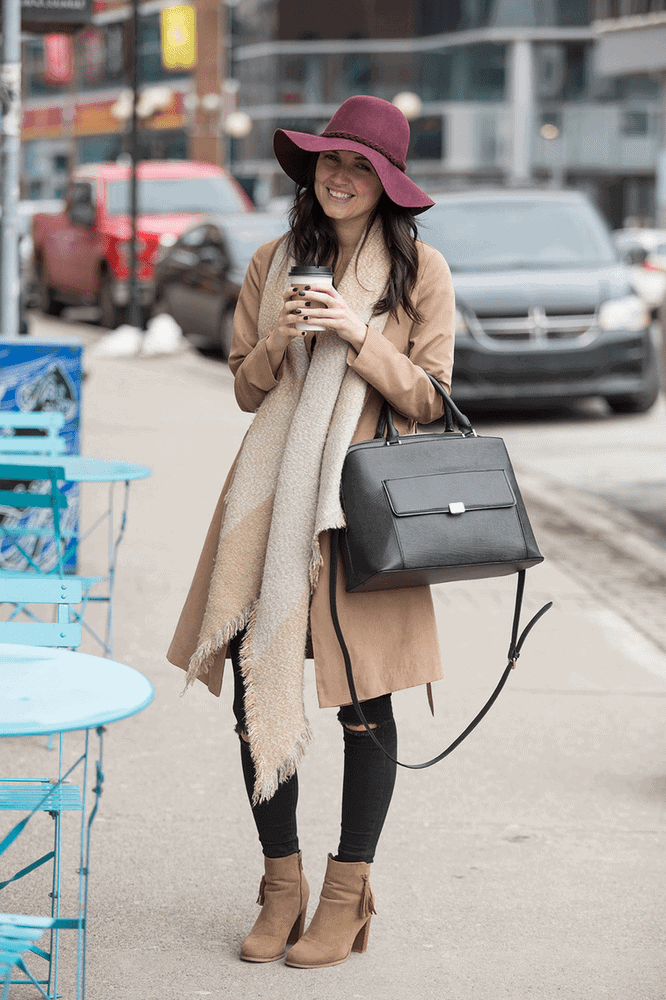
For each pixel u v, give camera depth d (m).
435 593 9.56
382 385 4.45
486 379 16.27
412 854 5.50
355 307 4.55
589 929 4.93
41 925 3.73
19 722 3.34
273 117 59.31
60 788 4.41
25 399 9.08
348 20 57.50
